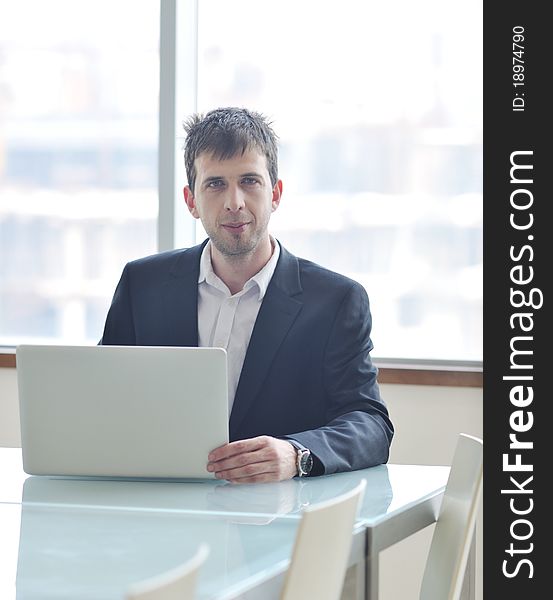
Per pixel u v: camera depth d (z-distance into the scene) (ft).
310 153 14.15
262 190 9.06
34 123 14.98
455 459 7.98
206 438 7.64
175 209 14.15
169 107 14.08
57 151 14.96
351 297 9.20
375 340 13.98
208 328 9.40
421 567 13.28
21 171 15.05
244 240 9.02
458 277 13.79
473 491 7.15
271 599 5.48
